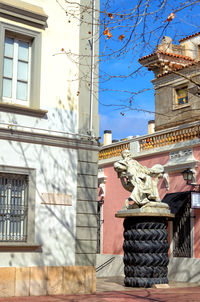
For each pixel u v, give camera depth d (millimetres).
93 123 15445
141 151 24234
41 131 14125
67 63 14984
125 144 25594
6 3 13664
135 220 16531
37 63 14250
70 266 14180
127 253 16719
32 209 13664
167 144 22859
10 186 13539
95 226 14914
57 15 14969
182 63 26484
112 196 25844
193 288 17031
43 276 13586
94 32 15703
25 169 13742
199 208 19594
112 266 24312
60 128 14570
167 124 26094
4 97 13727
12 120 13641
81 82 15250
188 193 20844
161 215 16391
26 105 14109
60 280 13891
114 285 17344
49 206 14070
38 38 14344
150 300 12930
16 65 14047
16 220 13516
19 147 13719
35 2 14523
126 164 17203
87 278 14430
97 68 15672
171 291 15523
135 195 16672
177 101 26062
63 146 14602
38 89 14188
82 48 15398
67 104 14828
